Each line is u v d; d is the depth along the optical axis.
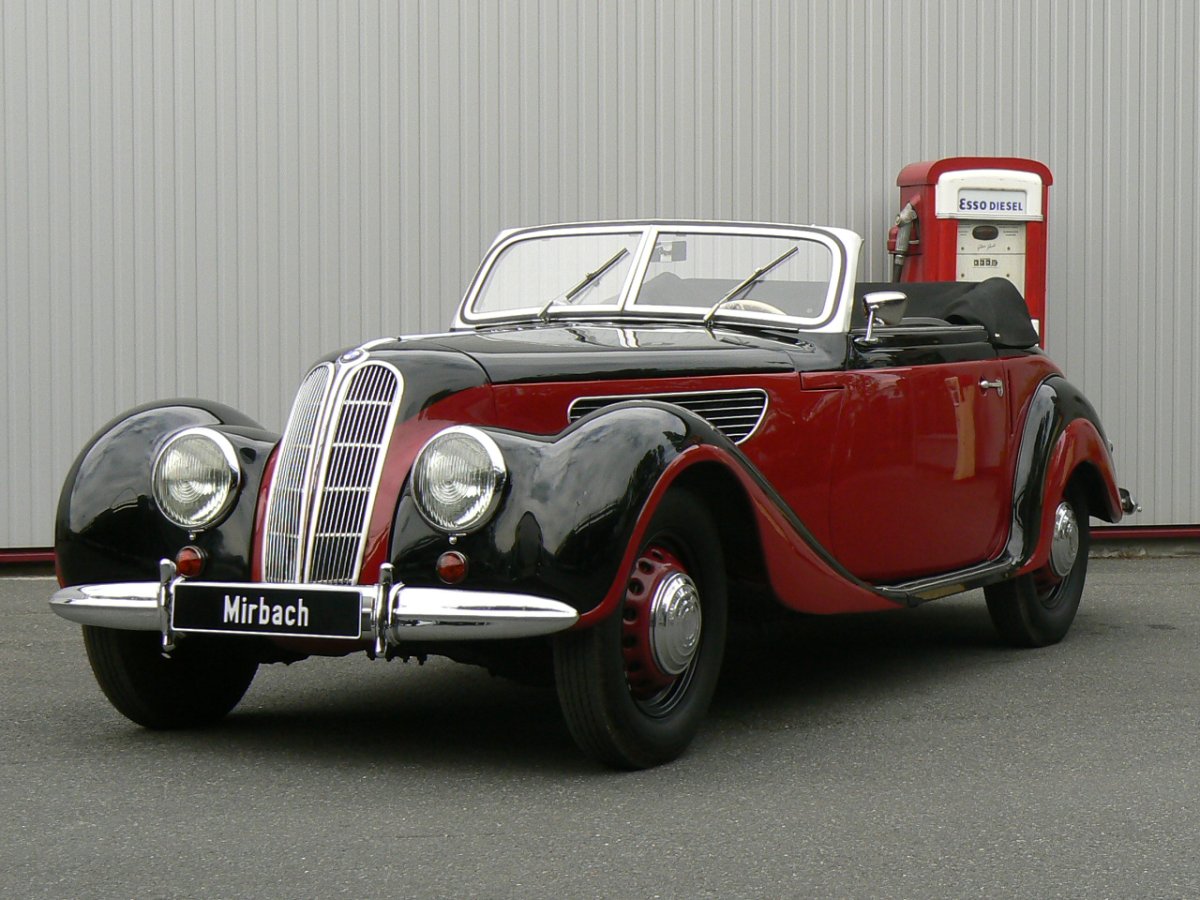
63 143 8.14
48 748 4.41
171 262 8.26
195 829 3.59
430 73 8.46
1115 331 9.28
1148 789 3.97
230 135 8.28
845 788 3.97
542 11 8.55
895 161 8.96
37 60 8.10
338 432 4.16
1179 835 3.55
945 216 8.38
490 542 3.89
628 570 3.93
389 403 4.15
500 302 5.70
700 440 4.17
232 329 8.33
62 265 8.16
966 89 9.02
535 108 8.58
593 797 3.88
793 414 4.96
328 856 3.38
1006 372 6.07
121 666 4.44
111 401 8.23
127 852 3.41
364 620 3.93
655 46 8.68
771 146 8.83
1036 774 4.13
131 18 8.17
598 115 8.64
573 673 3.98
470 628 3.86
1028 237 8.54
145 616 4.18
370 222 8.44
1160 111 9.27
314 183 8.38
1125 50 9.20
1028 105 9.10
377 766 4.20
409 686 5.36
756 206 8.83
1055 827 3.62
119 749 4.40
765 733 4.63
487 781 4.04
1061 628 6.23
